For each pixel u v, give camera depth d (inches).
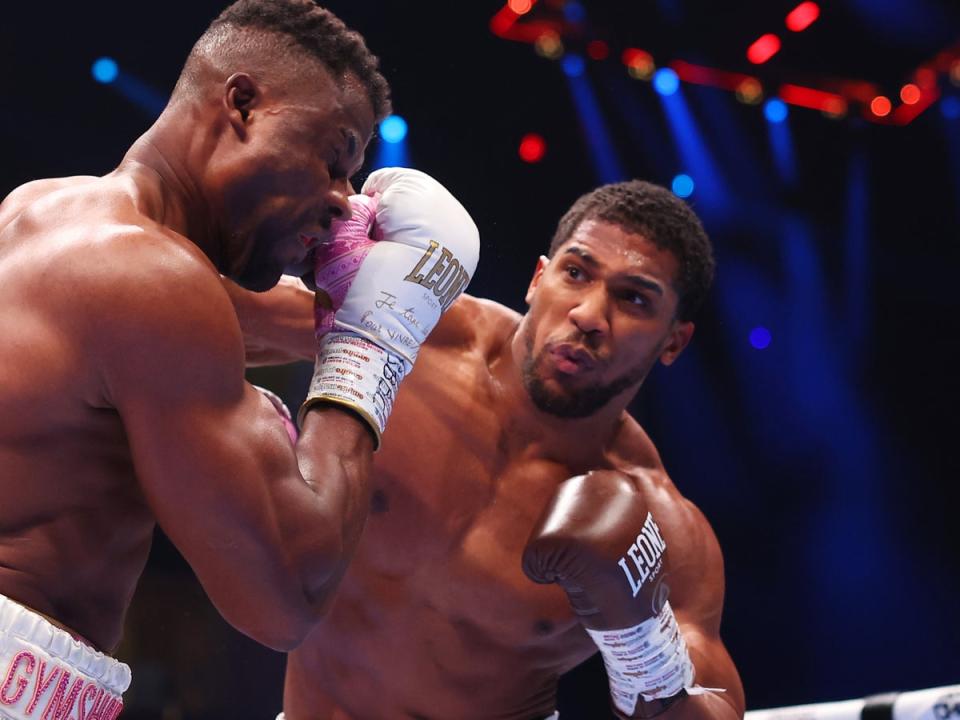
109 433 59.2
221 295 58.5
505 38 326.6
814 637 401.4
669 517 97.7
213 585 58.2
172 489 56.6
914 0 335.0
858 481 416.2
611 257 91.8
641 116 361.4
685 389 414.3
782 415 417.4
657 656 84.0
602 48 343.3
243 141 64.6
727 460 414.0
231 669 240.7
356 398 65.8
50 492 58.3
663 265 92.8
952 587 408.5
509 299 342.0
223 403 57.3
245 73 65.2
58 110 268.8
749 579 406.6
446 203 72.7
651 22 339.6
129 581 63.4
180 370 56.0
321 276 70.1
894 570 410.0
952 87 370.6
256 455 57.5
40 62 265.3
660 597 83.3
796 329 416.8
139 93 273.7
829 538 410.6
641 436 103.0
